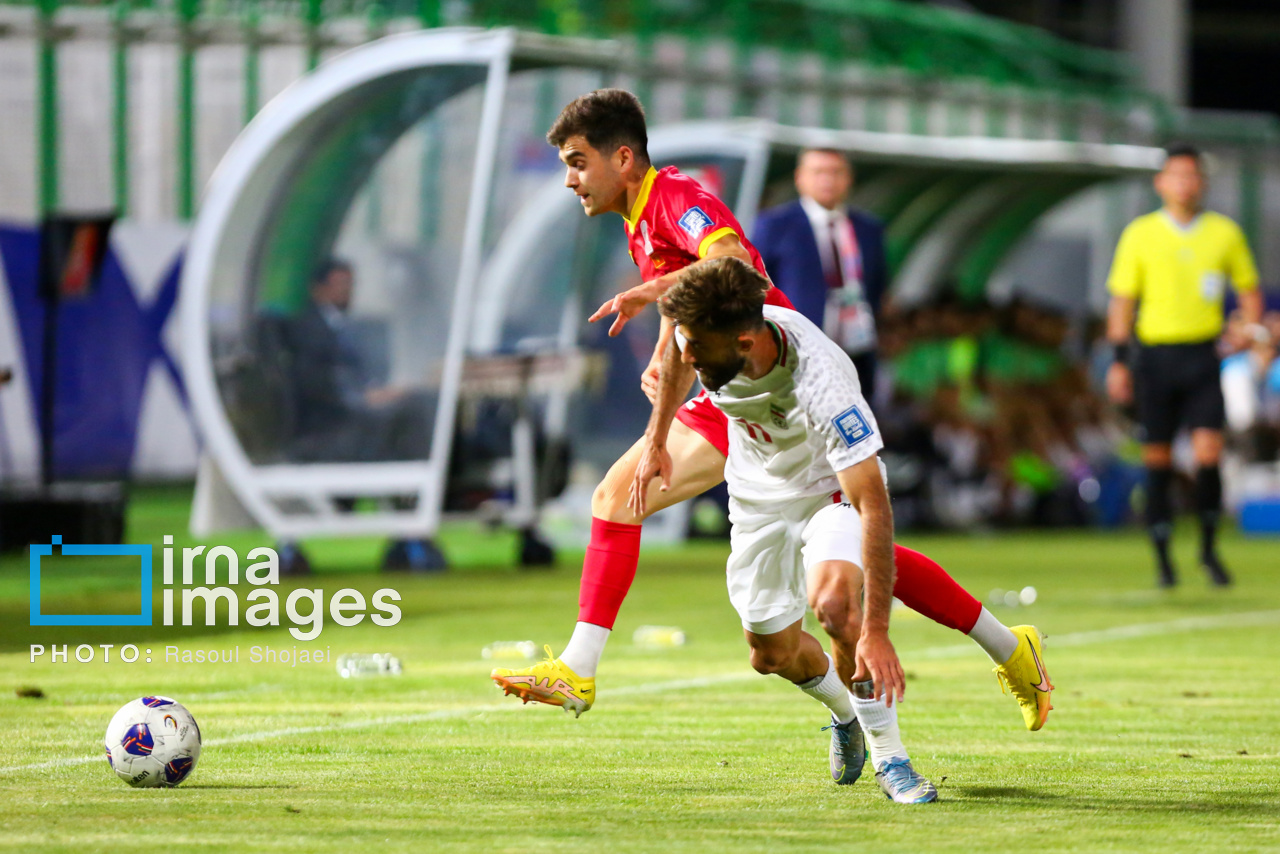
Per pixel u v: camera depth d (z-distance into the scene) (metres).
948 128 67.38
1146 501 34.72
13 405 48.78
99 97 52.97
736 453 12.81
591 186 14.38
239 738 15.57
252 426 36.94
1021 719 17.11
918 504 56.03
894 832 11.22
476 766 14.09
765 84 60.84
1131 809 12.15
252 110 53.59
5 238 48.59
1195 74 134.88
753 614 12.74
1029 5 111.69
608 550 13.86
